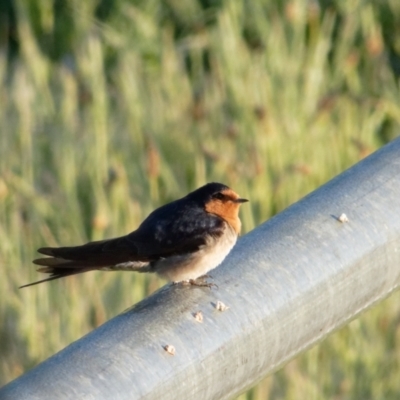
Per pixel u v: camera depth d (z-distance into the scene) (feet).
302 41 45.78
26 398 12.81
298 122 40.68
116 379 13.55
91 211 38.60
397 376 33.24
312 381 32.12
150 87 44.83
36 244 36.22
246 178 37.52
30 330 32.94
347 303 16.52
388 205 16.89
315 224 16.43
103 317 33.50
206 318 15.02
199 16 50.29
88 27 49.24
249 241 16.22
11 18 52.90
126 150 41.04
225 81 43.34
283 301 15.62
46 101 43.62
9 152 41.16
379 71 46.19
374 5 49.42
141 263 24.43
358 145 39.04
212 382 14.80
